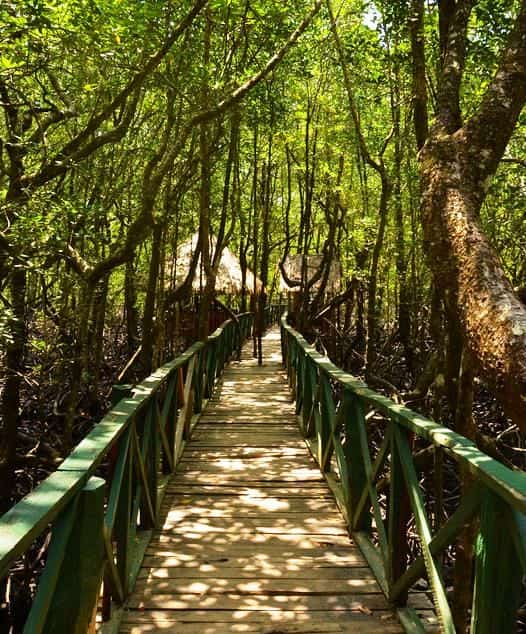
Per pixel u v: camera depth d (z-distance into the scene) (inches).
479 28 221.6
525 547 60.9
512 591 68.1
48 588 60.4
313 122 529.3
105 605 107.7
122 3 191.2
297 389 309.7
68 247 213.0
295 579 129.6
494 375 60.1
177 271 515.2
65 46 189.5
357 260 493.4
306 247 513.3
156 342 338.6
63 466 74.1
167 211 296.0
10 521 54.8
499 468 69.6
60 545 63.9
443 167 81.5
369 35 311.9
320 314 531.8
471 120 85.4
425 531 97.0
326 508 175.9
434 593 90.4
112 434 93.8
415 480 105.3
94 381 354.0
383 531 125.6
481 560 70.9
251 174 677.3
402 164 419.2
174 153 210.8
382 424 283.0
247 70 285.0
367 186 553.9
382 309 659.4
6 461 242.1
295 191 916.6
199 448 244.1
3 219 217.3
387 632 109.4
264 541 150.6
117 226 319.6
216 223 659.4
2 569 46.1
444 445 86.2
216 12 254.7
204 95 267.1
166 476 198.4
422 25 194.4
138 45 207.0
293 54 369.4
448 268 72.8
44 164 204.5
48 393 334.0
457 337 147.9
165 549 144.7
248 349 703.1
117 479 106.7
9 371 237.6
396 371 456.4
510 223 299.6
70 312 313.6
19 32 167.8
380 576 128.0
